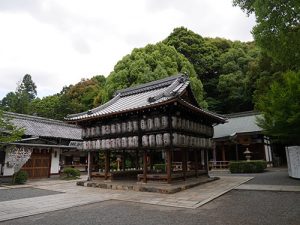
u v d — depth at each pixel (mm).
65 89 67188
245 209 9242
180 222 7809
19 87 63156
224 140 32594
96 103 39812
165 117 14797
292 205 9578
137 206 10414
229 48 54094
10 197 13258
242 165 25531
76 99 56406
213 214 8680
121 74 33000
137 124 16094
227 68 47688
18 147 21391
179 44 48344
